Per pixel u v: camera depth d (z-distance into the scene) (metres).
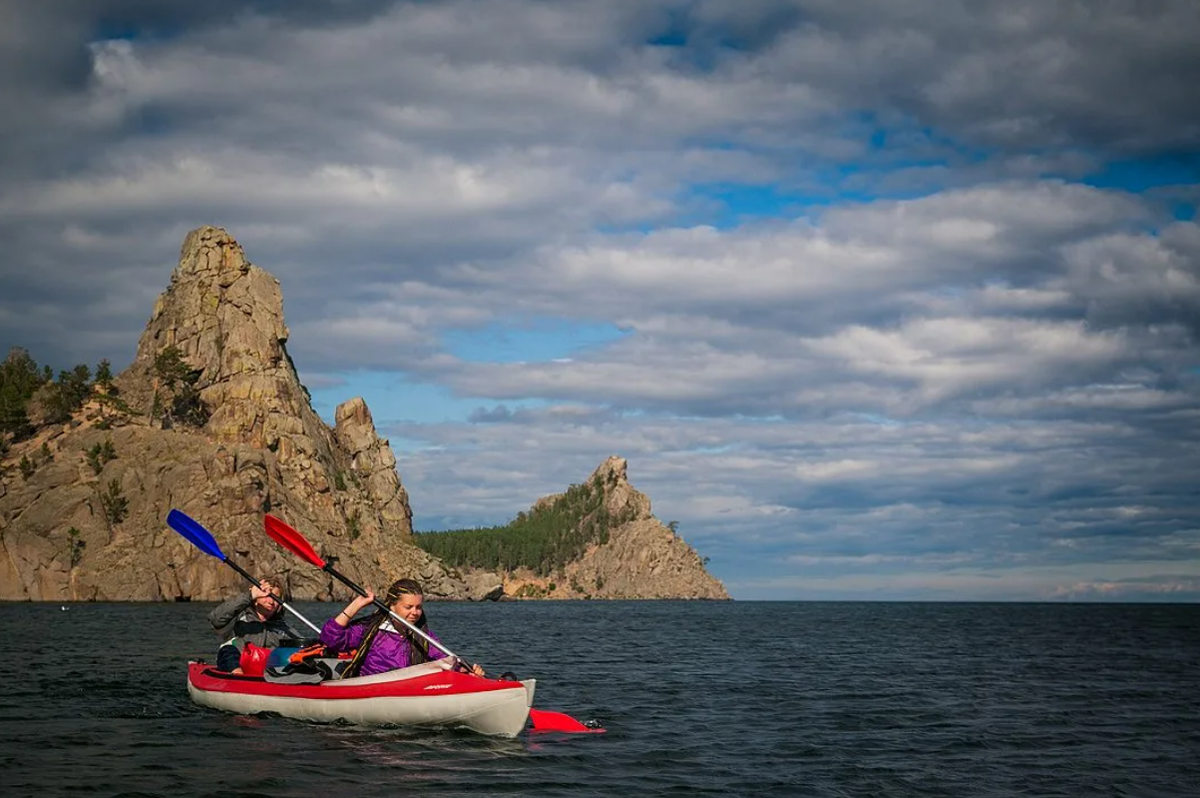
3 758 11.60
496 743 13.01
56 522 126.81
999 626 75.62
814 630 63.75
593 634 53.59
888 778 11.79
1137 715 18.00
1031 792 11.23
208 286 166.50
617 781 11.14
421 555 182.88
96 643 34.09
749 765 12.33
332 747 12.41
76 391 152.00
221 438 152.38
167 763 11.42
